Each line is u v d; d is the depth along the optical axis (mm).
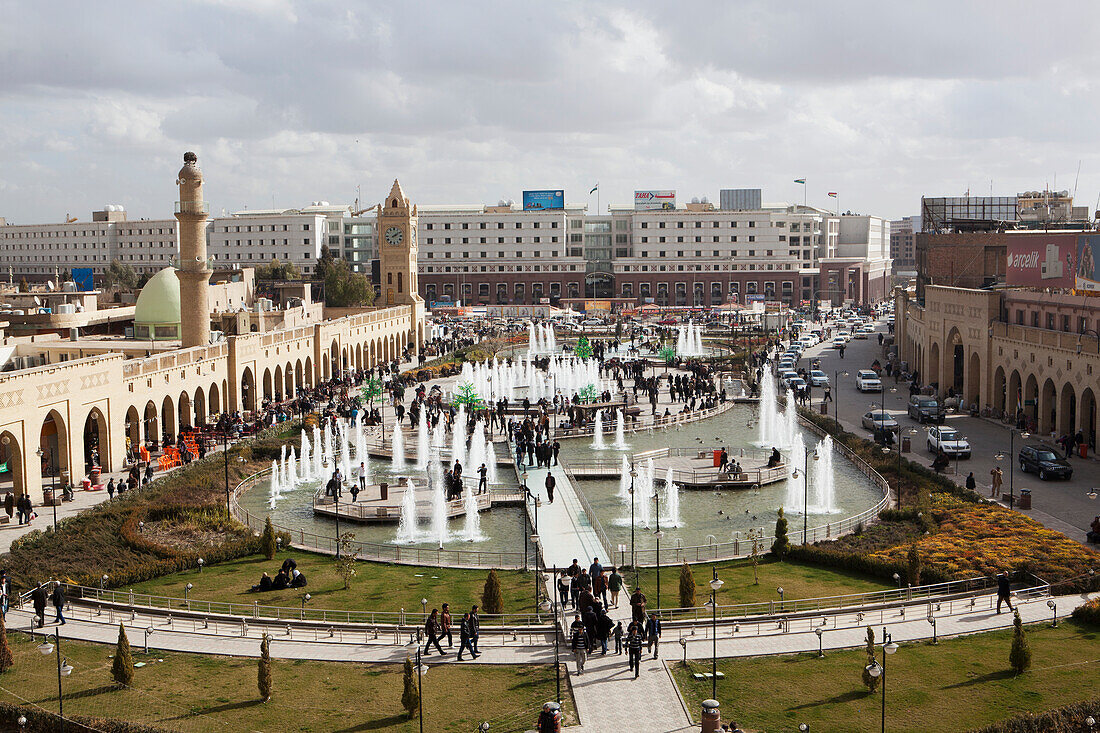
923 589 51594
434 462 90312
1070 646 43438
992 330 102938
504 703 39219
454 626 48062
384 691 40594
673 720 37438
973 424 99750
